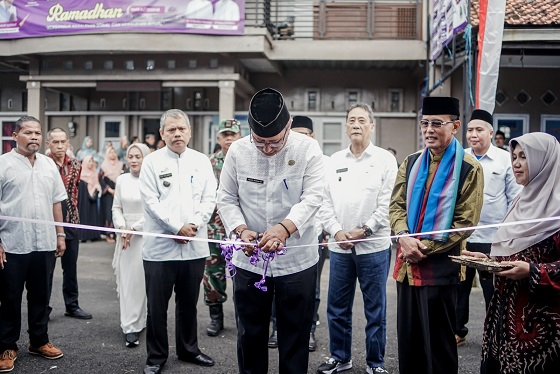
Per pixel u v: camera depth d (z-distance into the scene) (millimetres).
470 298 7449
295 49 13102
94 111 15242
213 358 5086
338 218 4785
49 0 12328
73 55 13156
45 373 4660
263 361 3752
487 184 5465
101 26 12117
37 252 4867
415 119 14617
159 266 4680
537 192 3059
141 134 15141
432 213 3666
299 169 3523
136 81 13109
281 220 3615
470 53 8453
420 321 3744
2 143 15820
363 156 4809
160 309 4680
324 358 5133
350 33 14203
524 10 9461
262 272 3584
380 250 4609
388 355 5191
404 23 13953
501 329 3076
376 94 14773
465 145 8664
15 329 4785
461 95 11898
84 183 12133
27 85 13344
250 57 12641
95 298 7371
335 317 4734
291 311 3615
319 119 14828
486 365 3219
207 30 12000
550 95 12406
